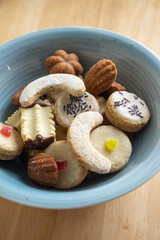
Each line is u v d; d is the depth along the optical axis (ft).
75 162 1.22
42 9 1.75
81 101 1.32
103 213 1.26
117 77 1.44
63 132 1.34
